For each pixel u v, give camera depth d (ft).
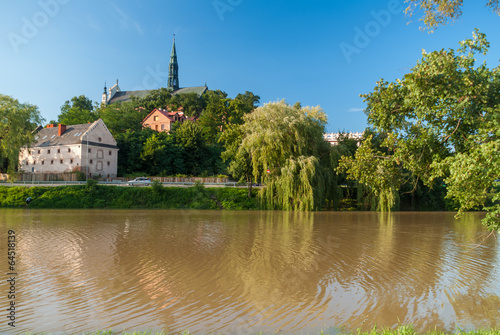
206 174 228.84
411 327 24.16
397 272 43.24
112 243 60.70
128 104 360.48
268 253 53.57
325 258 50.44
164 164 225.15
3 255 50.52
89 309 30.19
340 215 118.83
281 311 30.09
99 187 145.38
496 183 24.82
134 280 38.73
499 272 43.80
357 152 35.01
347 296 34.14
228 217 108.17
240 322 27.71
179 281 38.55
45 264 45.55
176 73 468.34
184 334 25.45
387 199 134.31
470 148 26.45
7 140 145.28
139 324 27.20
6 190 142.41
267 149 129.70
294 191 128.16
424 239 69.77
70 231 74.38
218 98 328.90
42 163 210.18
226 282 38.29
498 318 29.22
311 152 137.18
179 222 93.35
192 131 243.60
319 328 26.71
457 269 45.06
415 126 31.96
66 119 286.25
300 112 136.67
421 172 32.60
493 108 26.48
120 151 229.66
